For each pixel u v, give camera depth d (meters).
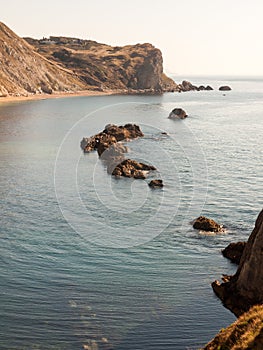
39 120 148.12
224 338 25.77
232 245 42.72
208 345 26.02
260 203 58.25
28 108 187.75
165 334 30.17
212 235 47.06
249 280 33.19
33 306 33.25
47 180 69.19
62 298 34.44
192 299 34.38
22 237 46.47
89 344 29.09
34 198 59.94
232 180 70.19
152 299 34.38
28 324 31.03
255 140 113.31
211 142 109.38
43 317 31.88
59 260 41.16
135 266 40.00
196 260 41.19
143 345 29.09
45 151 93.44
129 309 33.00
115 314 32.34
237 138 116.69
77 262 40.75
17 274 38.22
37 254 42.34
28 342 29.19
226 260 41.16
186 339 29.67
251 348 23.20
